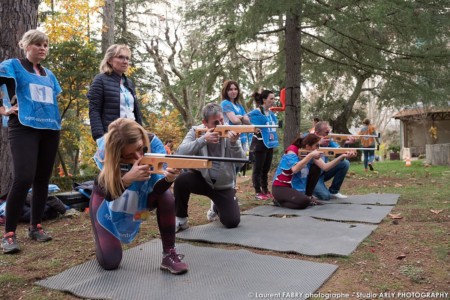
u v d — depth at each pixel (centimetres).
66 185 728
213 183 395
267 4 695
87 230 400
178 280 263
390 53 893
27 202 432
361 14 761
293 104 881
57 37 1104
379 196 582
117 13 2048
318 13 762
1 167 506
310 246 333
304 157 519
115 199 260
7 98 331
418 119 2323
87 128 1205
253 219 446
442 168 1002
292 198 500
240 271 277
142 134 242
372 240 351
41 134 350
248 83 1134
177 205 397
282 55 1021
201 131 392
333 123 1672
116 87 371
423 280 258
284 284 252
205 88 1005
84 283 260
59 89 368
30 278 271
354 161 1477
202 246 346
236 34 813
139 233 385
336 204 528
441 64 848
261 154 584
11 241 328
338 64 1023
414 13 746
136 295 240
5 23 490
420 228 385
